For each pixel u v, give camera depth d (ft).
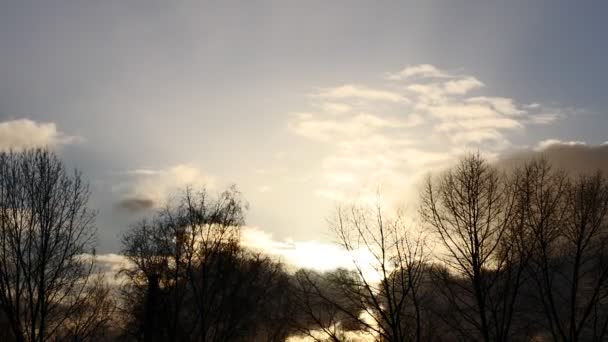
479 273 94.79
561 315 97.60
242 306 136.15
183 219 142.31
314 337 99.04
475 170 100.94
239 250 142.31
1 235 102.06
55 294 104.53
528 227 97.96
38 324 101.40
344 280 100.68
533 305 98.22
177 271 138.00
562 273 95.35
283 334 123.44
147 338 133.08
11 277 100.99
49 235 105.19
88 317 107.86
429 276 99.40
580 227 95.30
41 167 108.58
